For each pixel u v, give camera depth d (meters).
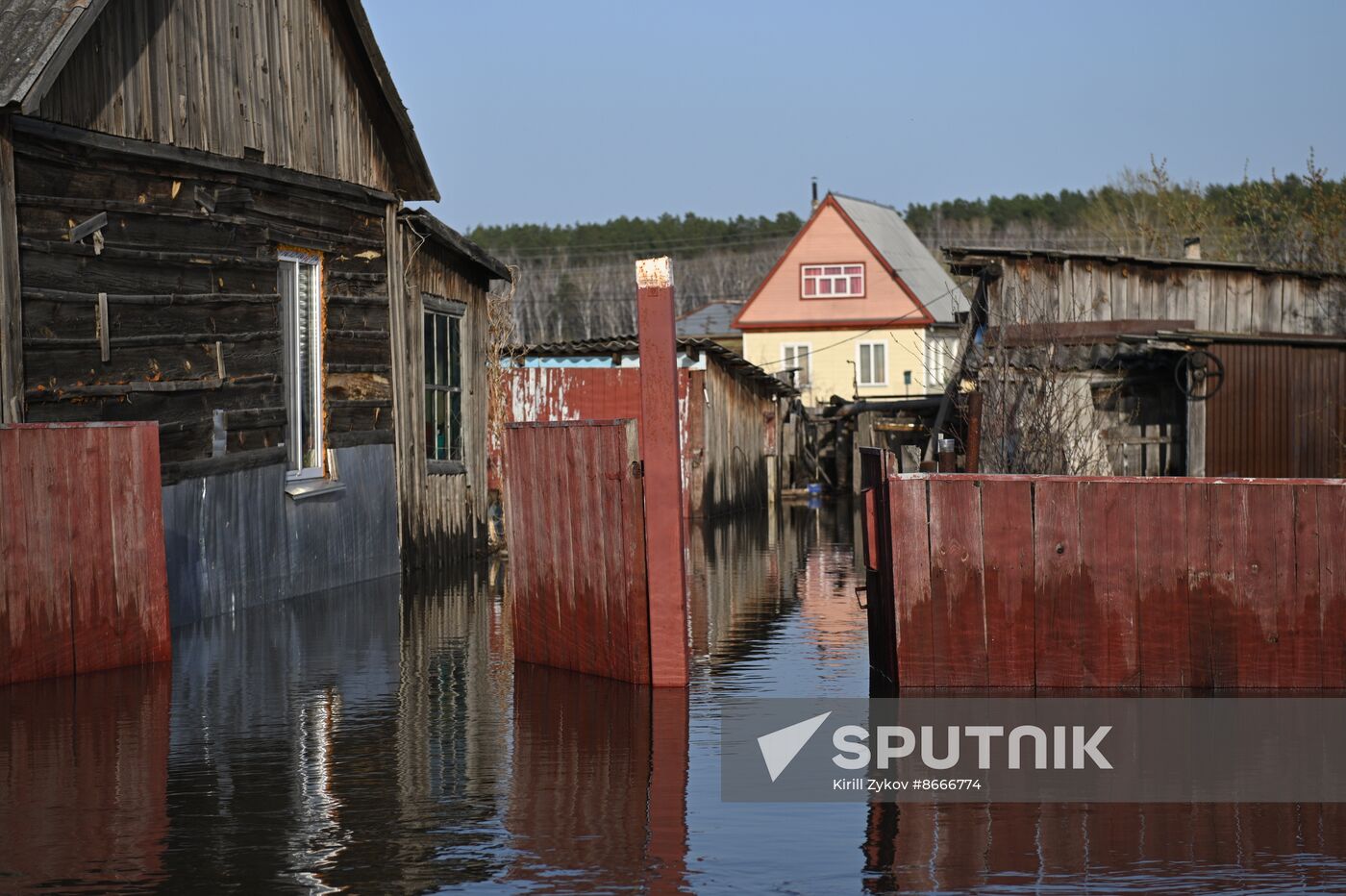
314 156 23.42
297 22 22.98
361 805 10.89
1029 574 14.87
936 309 83.38
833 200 83.19
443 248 28.38
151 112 19.36
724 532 37.91
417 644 18.27
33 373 17.14
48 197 17.52
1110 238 92.62
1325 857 9.70
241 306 21.42
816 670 16.42
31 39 16.78
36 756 12.33
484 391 30.52
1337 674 14.79
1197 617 14.83
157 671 16.34
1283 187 65.50
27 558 15.54
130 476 16.62
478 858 9.62
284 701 14.70
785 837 10.12
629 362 44.78
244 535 21.28
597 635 16.09
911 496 14.96
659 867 9.47
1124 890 9.02
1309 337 33.81
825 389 83.38
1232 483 14.77
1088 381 36.22
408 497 26.38
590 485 15.97
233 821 10.43
